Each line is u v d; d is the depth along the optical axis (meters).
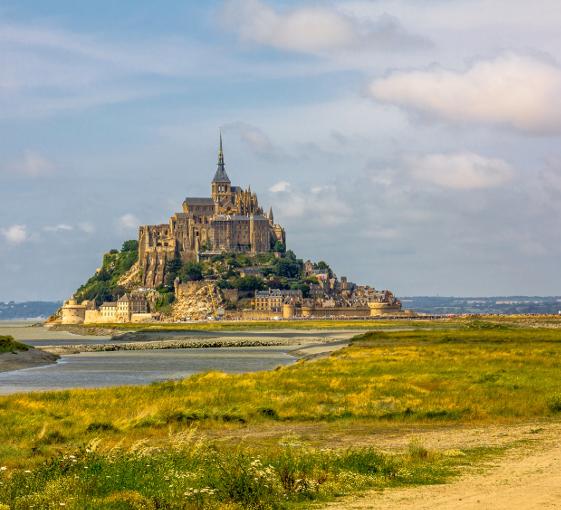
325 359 138.62
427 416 69.75
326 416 70.62
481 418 68.94
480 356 132.25
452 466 45.69
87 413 72.19
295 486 38.75
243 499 36.56
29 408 75.44
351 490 39.28
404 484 40.81
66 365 177.50
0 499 36.44
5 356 181.12
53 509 34.78
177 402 78.50
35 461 49.72
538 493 37.31
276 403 77.06
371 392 83.50
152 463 43.22
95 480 39.41
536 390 83.50
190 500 36.25
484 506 34.69
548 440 55.91
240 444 54.53
